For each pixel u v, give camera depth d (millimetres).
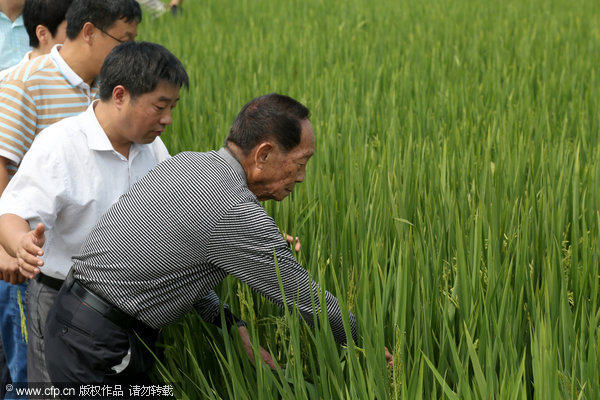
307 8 13039
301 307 2266
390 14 11828
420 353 2311
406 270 2516
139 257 2236
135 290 2268
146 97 2408
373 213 3336
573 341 2354
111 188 2570
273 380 2375
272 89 6270
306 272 2270
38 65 2922
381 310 2385
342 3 13469
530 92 6531
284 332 2727
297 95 6176
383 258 2977
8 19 4043
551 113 5785
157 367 2670
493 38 9258
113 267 2268
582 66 7648
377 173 3785
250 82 6574
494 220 3148
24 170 2436
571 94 6652
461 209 3389
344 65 7922
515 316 2561
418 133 4973
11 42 4070
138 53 2391
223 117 5504
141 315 2303
